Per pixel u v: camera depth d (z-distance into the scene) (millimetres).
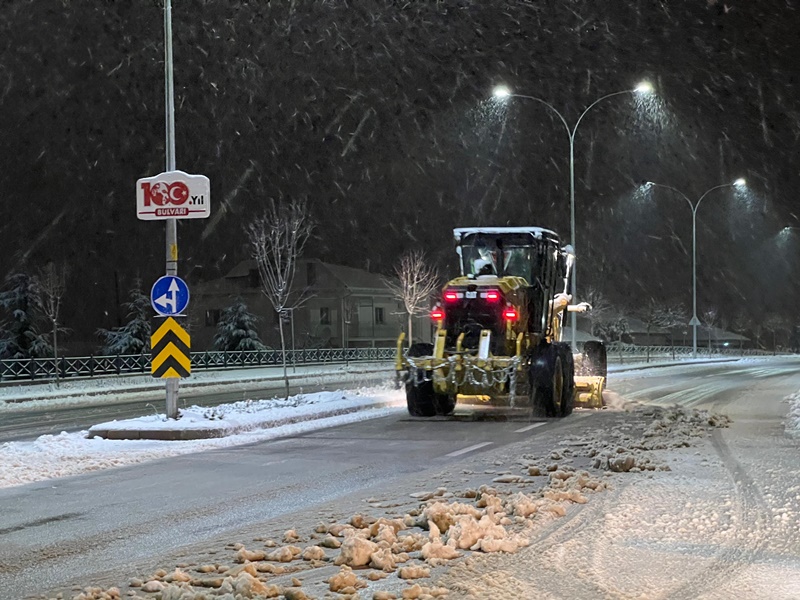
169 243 16984
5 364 35188
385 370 47156
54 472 12266
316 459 13219
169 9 17359
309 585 6660
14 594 6656
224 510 9602
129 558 7660
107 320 68750
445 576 6840
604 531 8273
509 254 19625
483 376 17609
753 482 10703
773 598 6324
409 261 63594
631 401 21781
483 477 11391
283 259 51406
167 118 17359
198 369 45000
